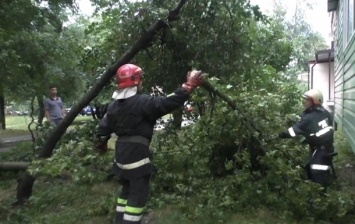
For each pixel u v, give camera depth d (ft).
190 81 12.57
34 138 22.91
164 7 19.77
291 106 21.99
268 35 28.43
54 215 16.42
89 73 23.30
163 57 21.63
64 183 21.17
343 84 29.09
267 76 22.58
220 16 20.03
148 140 12.86
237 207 16.70
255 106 17.49
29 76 49.78
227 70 20.81
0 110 73.20
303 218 16.05
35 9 29.40
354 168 24.93
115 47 21.50
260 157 17.28
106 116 13.58
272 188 17.47
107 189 19.83
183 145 18.60
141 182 12.65
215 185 17.87
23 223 15.74
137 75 12.85
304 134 17.62
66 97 66.69
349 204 16.78
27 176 18.10
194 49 20.43
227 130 17.89
